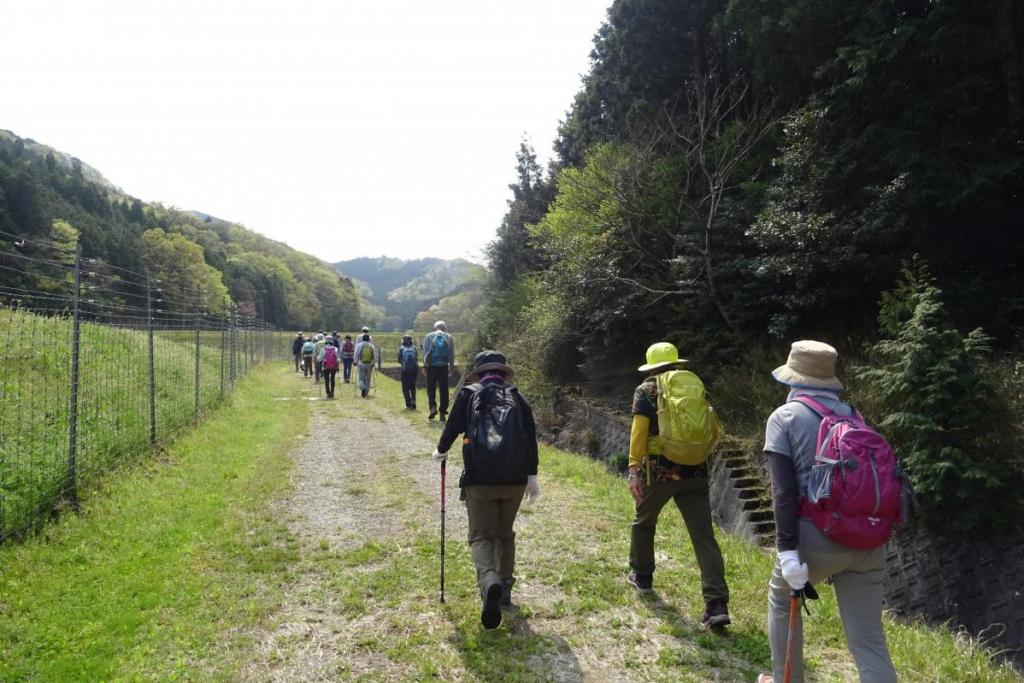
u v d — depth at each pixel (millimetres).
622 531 5895
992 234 9391
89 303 6863
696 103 15367
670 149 14805
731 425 10383
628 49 17234
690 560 5109
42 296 5816
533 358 17031
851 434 2506
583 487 7680
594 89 20109
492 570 3629
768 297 10758
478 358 4250
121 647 3543
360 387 17234
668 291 12875
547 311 16594
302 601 4277
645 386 4133
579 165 21953
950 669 3557
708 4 14930
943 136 8961
